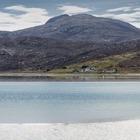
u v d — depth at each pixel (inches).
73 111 2719.0
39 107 3085.6
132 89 6038.4
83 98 4232.3
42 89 6195.9
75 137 1652.3
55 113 2581.2
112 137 1644.9
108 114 2486.5
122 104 3334.2
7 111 2741.1
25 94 5022.1
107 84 7657.5
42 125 1968.5
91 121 2119.8
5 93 5251.0
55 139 1621.6
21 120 2201.0
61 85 7455.7
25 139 1621.6
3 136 1673.2
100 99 4052.7
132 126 1911.9
